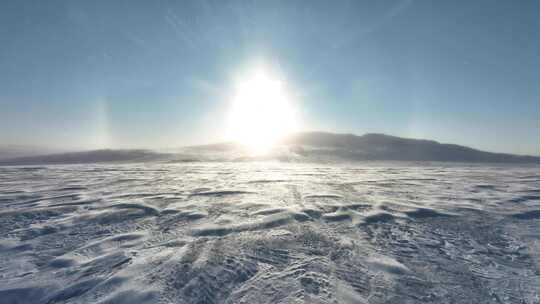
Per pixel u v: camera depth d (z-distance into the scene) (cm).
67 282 441
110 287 423
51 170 2661
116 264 502
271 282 436
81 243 616
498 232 700
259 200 1073
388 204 1009
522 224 770
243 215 841
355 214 859
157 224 754
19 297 404
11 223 775
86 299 394
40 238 652
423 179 1903
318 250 569
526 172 2698
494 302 386
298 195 1191
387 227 735
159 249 572
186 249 570
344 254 550
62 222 780
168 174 2241
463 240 640
